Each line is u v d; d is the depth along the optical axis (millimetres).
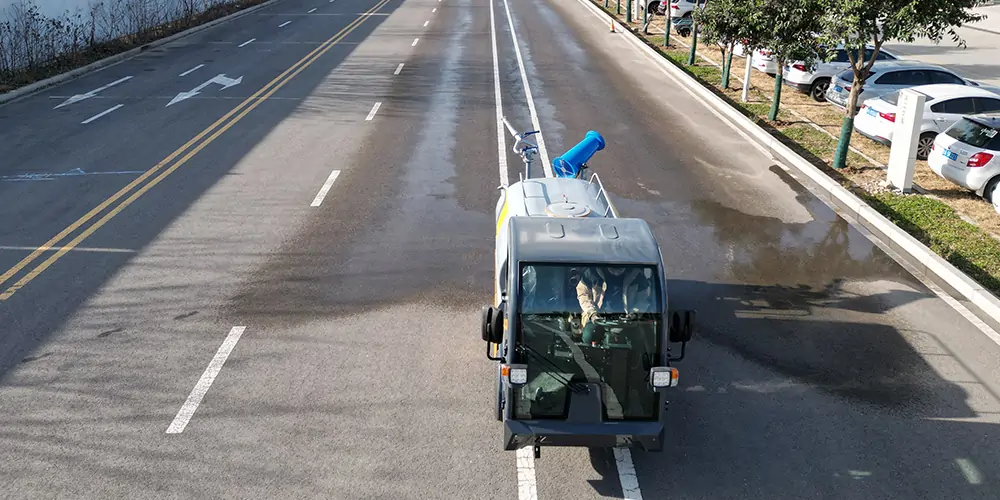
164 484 6832
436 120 19875
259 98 22062
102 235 12281
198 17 37531
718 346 9320
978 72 27062
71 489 6750
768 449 7508
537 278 6641
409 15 41469
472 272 11188
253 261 11422
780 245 12289
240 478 6926
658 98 22828
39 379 8398
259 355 8945
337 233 12523
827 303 10422
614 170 15961
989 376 8719
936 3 13180
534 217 7430
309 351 9062
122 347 9055
